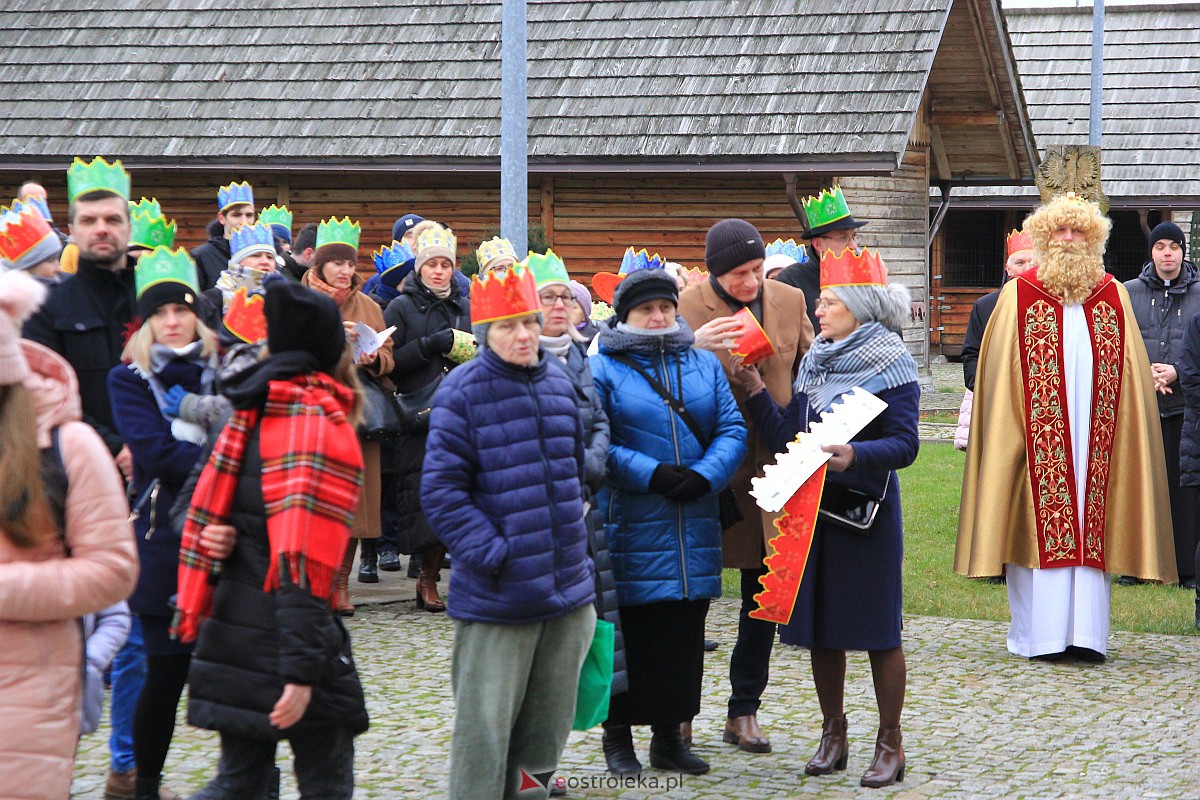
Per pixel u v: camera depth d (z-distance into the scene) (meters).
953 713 6.94
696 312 6.57
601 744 6.43
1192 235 28.56
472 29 21.00
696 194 18.77
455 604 4.95
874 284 5.96
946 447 16.34
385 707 6.87
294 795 5.60
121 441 5.79
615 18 20.36
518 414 4.91
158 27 21.97
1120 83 29.94
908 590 9.73
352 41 21.20
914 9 19.11
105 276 5.89
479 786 4.88
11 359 3.87
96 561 3.96
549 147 18.73
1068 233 8.21
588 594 5.06
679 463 5.80
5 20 22.44
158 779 5.21
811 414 6.02
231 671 4.19
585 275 19.20
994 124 21.98
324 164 19.64
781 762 6.19
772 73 18.95
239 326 5.50
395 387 8.70
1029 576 8.05
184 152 20.02
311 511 4.08
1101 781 5.92
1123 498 8.10
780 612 5.88
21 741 3.87
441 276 8.81
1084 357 8.16
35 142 20.56
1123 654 8.21
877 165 17.64
